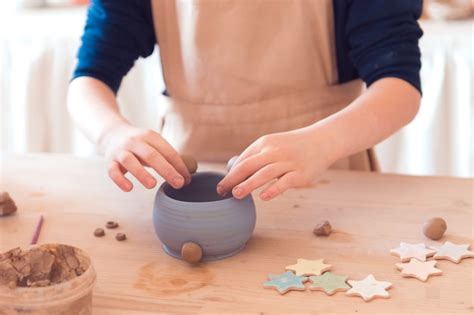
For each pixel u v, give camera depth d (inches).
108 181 39.9
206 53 43.0
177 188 32.3
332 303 27.1
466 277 28.9
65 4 91.2
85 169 41.7
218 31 42.4
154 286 28.5
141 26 45.3
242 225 30.5
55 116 80.8
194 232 29.9
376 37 39.3
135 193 38.2
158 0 44.1
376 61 39.2
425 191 37.8
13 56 80.3
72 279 24.2
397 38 39.1
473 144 72.6
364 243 32.0
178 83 45.5
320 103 43.8
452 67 71.9
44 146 82.2
